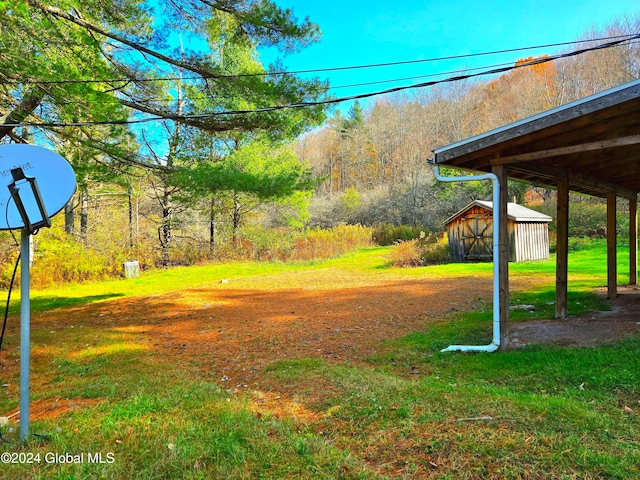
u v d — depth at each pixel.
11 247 13.19
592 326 4.99
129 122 5.86
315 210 28.67
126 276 14.51
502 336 4.36
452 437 2.30
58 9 5.32
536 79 24.77
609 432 2.27
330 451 2.23
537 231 15.17
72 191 2.56
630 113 3.77
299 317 6.77
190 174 7.34
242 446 2.30
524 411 2.58
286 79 6.36
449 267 13.55
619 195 7.79
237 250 18.00
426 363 4.14
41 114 6.46
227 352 4.93
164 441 2.35
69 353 5.09
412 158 27.89
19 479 1.97
